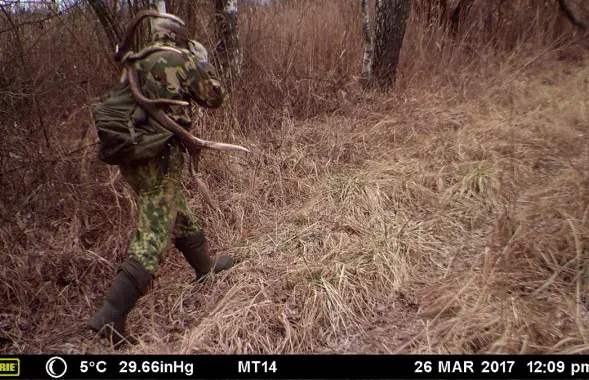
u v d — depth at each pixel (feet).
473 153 14.26
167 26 9.21
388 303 9.46
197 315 9.47
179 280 10.62
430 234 11.38
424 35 22.17
